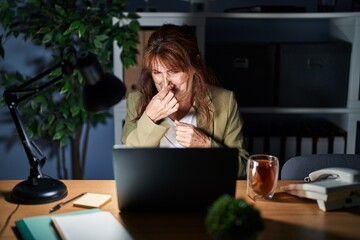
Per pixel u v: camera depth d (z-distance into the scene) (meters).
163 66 1.74
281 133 2.57
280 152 2.57
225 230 1.02
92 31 2.38
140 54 2.49
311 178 1.50
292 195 1.49
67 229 1.20
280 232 1.24
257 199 1.46
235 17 2.45
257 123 2.77
